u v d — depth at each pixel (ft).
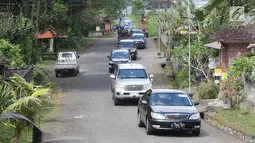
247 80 90.33
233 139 74.38
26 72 100.42
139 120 84.99
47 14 156.56
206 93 109.50
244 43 110.42
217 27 126.00
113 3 369.71
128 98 113.39
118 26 448.65
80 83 158.51
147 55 257.34
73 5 204.33
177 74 151.53
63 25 165.37
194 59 135.85
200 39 139.74
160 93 82.17
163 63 207.92
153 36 407.03
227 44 111.75
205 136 77.05
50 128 83.10
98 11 372.58
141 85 114.01
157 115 75.46
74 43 294.05
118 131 80.74
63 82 161.27
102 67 208.23
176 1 208.64
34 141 65.00
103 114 100.37
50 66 190.39
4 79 68.08
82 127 84.48
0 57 103.96
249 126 79.05
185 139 74.13
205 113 95.35
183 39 165.07
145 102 81.30
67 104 114.01
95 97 127.34
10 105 58.34
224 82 97.91
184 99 81.30
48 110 85.66
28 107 62.59
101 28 427.74
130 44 236.84
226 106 94.79
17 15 147.64
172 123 75.10
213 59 127.13
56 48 253.24
